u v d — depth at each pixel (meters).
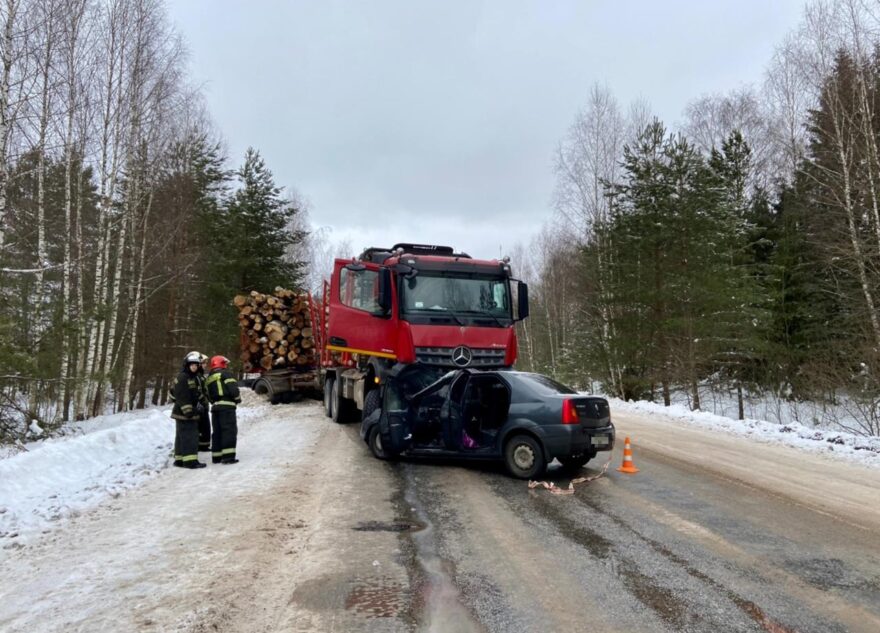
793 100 26.58
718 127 35.66
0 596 4.38
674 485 7.92
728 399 27.36
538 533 5.82
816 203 22.66
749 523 6.18
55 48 16.89
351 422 13.96
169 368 27.08
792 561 5.05
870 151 18.70
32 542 5.63
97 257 20.98
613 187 25.67
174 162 25.30
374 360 10.92
